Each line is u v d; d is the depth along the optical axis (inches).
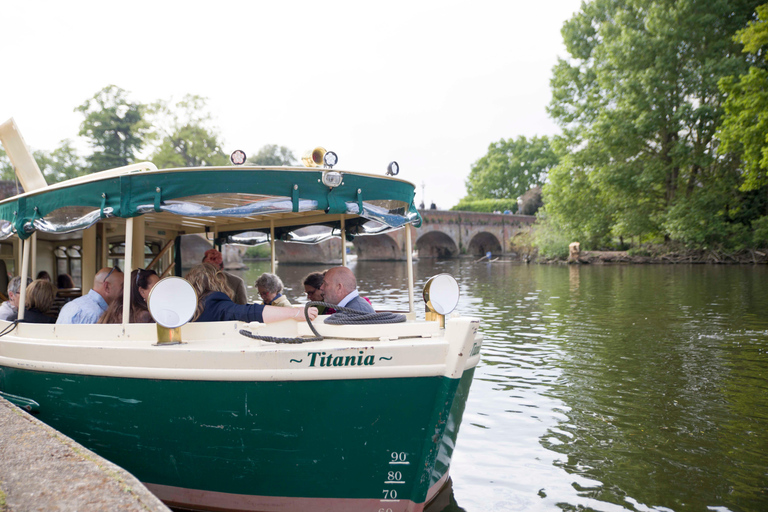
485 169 3476.9
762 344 391.2
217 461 140.3
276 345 136.7
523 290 831.7
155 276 167.5
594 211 1581.0
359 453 136.0
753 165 1067.3
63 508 92.9
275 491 140.3
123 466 149.6
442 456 154.4
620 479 187.3
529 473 193.2
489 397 280.2
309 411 133.4
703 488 180.1
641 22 1485.0
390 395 133.2
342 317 144.2
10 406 146.3
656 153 1465.3
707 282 871.7
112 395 146.1
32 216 166.9
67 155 2477.9
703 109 1318.9
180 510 148.9
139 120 2512.3
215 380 135.0
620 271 1234.0
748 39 1023.0
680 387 290.5
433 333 141.6
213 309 151.7
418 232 2214.6
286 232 233.6
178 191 140.7
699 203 1379.2
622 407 261.1
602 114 1435.8
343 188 150.8
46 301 190.9
